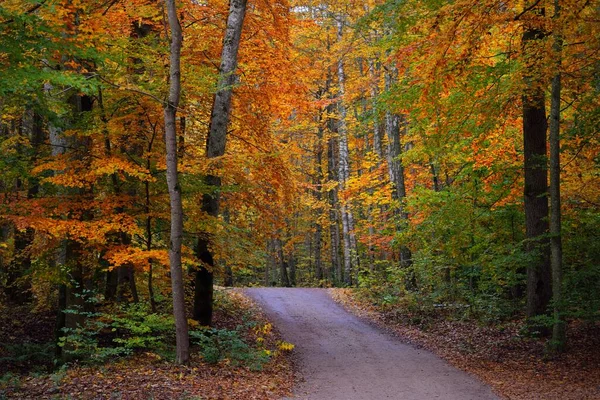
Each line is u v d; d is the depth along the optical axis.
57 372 8.65
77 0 8.14
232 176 11.27
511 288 16.50
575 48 9.54
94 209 10.70
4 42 7.24
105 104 11.04
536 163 11.94
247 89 13.55
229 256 12.63
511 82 10.19
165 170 10.81
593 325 12.38
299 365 11.08
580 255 12.05
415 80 10.39
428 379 9.62
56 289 15.23
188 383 8.16
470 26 8.05
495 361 10.75
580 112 10.80
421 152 14.07
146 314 10.41
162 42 11.58
